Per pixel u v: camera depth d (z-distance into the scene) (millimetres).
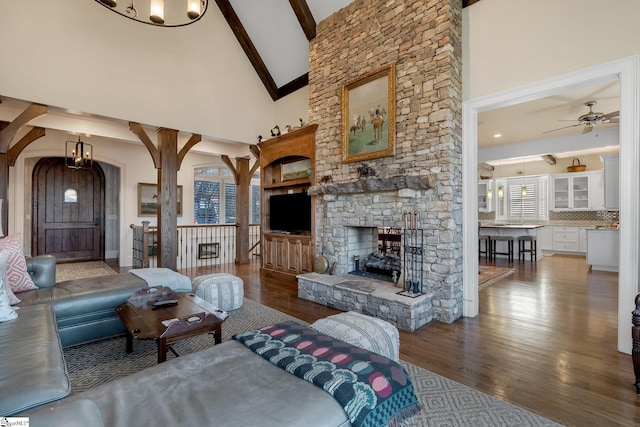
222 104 6336
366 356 1657
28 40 4277
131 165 7816
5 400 1231
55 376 1438
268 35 6211
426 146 3754
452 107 3584
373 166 4344
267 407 1244
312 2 5160
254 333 1978
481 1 3637
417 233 3854
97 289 3037
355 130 4555
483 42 3613
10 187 6406
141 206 7949
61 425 891
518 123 6023
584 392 2152
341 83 4867
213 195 9406
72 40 4633
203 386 1390
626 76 2713
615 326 3340
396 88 4078
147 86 5379
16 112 5141
